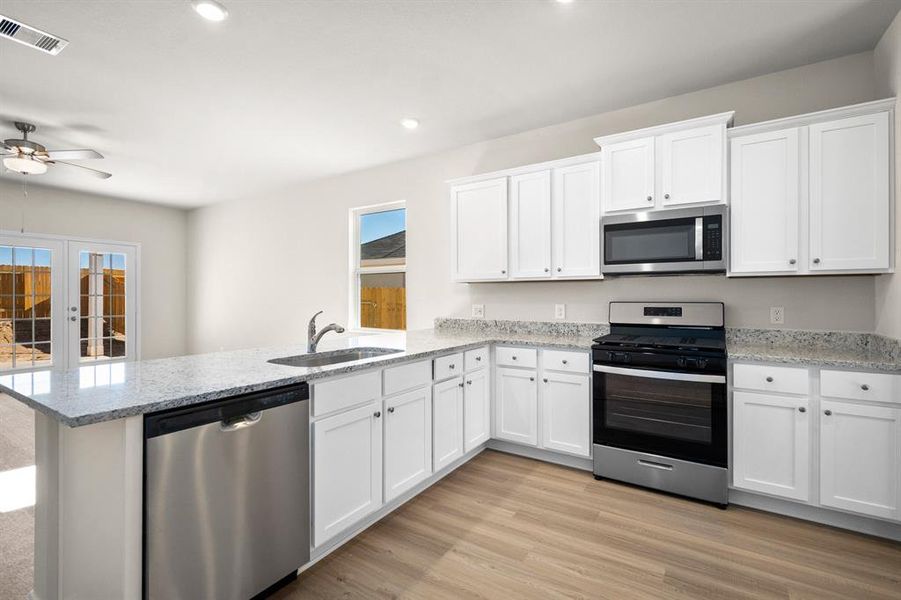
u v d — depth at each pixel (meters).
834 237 2.26
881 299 2.34
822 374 2.14
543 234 3.15
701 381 2.40
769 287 2.69
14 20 2.09
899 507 1.98
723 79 2.77
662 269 2.66
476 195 3.45
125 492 1.30
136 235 6.18
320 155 4.15
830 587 1.74
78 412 1.22
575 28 2.24
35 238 5.34
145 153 4.08
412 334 3.55
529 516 2.31
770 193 2.41
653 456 2.56
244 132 3.57
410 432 2.40
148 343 6.31
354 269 4.82
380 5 2.04
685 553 1.97
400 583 1.78
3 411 4.30
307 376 1.79
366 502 2.10
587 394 2.80
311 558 1.85
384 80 2.76
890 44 2.21
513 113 3.25
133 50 2.39
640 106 3.13
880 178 2.16
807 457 2.18
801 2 2.04
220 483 1.51
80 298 5.71
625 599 1.68
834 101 2.54
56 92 2.87
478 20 2.17
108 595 1.34
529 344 3.03
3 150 3.90
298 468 1.76
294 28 2.21
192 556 1.44
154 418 1.35
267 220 5.60
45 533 1.58
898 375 1.98
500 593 1.72
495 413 3.19
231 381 1.65
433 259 4.12
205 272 6.40
